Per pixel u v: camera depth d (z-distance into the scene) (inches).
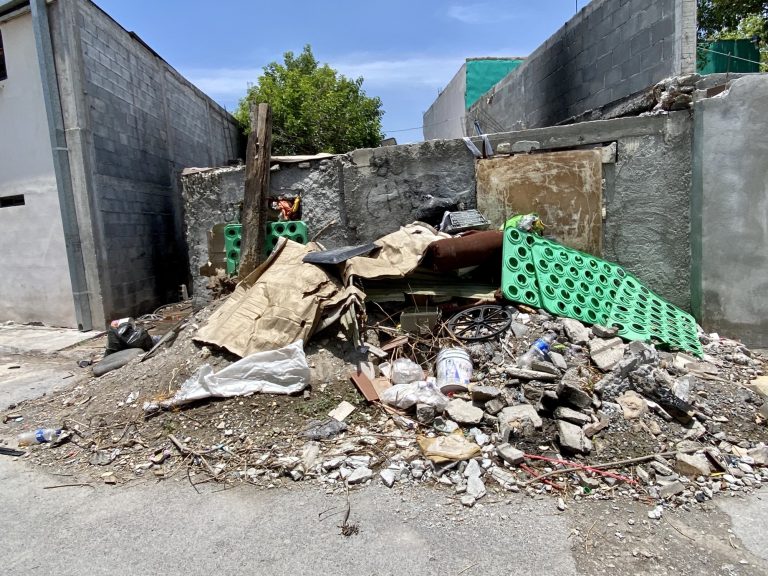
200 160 513.7
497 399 147.6
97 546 107.3
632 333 187.0
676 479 122.5
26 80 313.0
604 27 259.6
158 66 422.6
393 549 102.0
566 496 117.6
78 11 310.5
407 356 183.3
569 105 301.1
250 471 132.7
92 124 321.4
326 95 614.2
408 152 237.0
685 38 206.2
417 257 198.1
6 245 336.2
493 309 193.9
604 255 226.5
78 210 316.8
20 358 271.3
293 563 99.3
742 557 98.0
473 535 105.5
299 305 180.4
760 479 123.8
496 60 554.3
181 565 100.3
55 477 138.1
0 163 328.8
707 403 150.3
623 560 97.4
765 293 204.2
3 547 108.4
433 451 130.8
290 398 160.1
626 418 139.9
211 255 255.1
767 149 197.9
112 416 165.8
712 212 206.4
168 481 132.5
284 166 247.8
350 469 129.7
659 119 215.9
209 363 176.1
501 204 232.8
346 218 243.0
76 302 317.7
